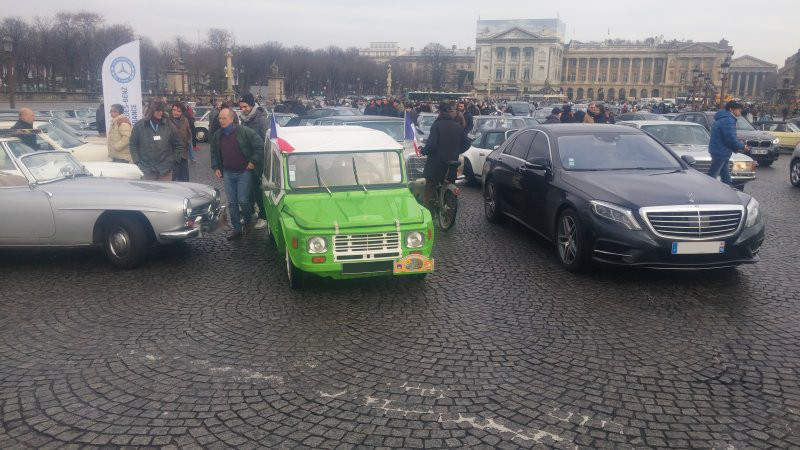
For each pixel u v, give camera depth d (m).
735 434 3.88
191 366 4.80
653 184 7.15
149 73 107.94
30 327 5.60
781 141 26.17
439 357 4.98
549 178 8.09
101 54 86.62
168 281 6.98
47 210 7.21
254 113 11.80
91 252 8.27
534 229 8.58
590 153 8.25
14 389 4.43
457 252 8.34
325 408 4.17
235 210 8.89
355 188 7.02
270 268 7.51
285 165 7.05
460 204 12.16
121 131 11.73
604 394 4.38
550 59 138.88
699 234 6.54
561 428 3.94
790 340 5.34
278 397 4.32
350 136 7.59
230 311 6.01
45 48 79.38
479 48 144.62
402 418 4.05
